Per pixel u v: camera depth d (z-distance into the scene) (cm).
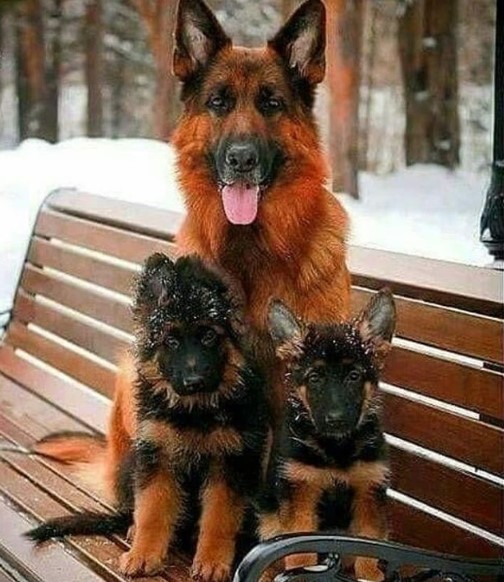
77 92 2425
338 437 334
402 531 399
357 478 340
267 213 393
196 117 407
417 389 401
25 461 492
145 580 364
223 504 375
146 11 1352
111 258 583
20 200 1004
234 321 374
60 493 448
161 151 1230
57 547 389
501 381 365
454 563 303
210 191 404
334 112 1169
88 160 1166
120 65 2383
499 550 358
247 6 1956
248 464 379
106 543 395
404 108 1622
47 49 2111
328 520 348
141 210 600
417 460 396
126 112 2403
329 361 331
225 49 408
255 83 395
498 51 451
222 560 366
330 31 1159
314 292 398
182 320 363
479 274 427
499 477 366
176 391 364
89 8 2045
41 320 636
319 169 404
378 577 341
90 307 589
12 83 2323
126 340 545
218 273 381
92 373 569
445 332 391
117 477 425
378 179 1306
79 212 622
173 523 385
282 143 394
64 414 566
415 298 412
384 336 343
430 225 973
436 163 1470
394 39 2017
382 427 375
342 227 413
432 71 1459
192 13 408
